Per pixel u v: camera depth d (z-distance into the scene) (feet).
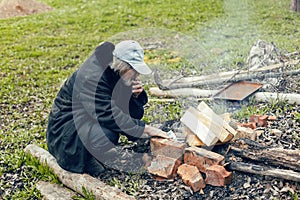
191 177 12.33
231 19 35.19
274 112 16.37
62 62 27.55
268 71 19.13
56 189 13.33
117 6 43.14
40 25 38.29
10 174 14.73
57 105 13.64
